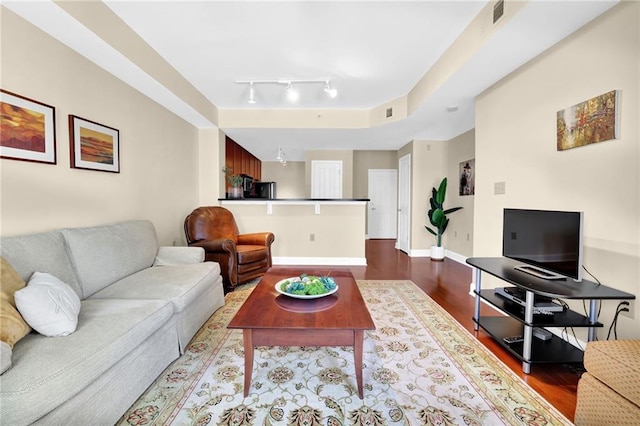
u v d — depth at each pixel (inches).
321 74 123.0
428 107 132.0
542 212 77.0
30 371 41.3
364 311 65.6
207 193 173.6
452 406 58.3
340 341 60.2
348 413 56.4
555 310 73.2
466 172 183.3
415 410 57.2
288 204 182.9
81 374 44.4
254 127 169.9
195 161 167.5
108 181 98.4
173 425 53.2
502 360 74.8
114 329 54.7
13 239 61.4
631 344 48.6
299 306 68.4
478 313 91.7
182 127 151.5
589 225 72.7
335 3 78.2
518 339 78.0
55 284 56.6
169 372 69.7
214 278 100.4
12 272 54.3
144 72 97.8
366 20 85.8
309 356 77.2
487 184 112.3
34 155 72.1
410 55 107.0
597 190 70.6
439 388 63.8
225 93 145.3
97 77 92.7
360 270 169.5
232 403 59.0
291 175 322.3
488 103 110.6
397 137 200.7
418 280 148.0
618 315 66.7
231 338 86.9
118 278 84.1
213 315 103.1
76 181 85.4
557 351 71.9
